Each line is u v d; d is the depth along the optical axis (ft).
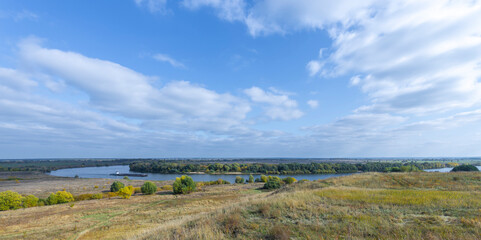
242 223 36.68
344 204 47.65
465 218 33.58
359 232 29.89
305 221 36.37
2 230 77.82
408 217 36.29
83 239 60.13
